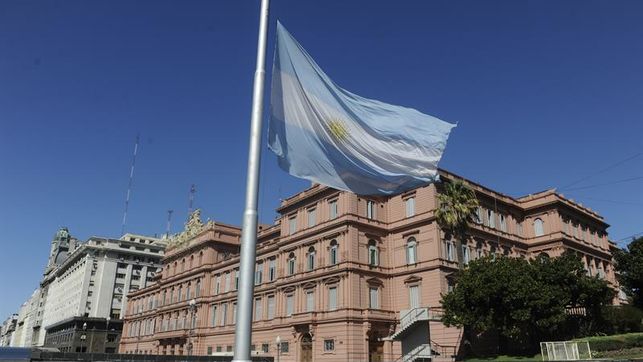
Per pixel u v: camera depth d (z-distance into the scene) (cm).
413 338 5059
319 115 1120
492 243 5922
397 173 1219
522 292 3903
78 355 3803
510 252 6178
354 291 5209
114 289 15188
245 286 808
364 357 5038
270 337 6109
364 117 1212
